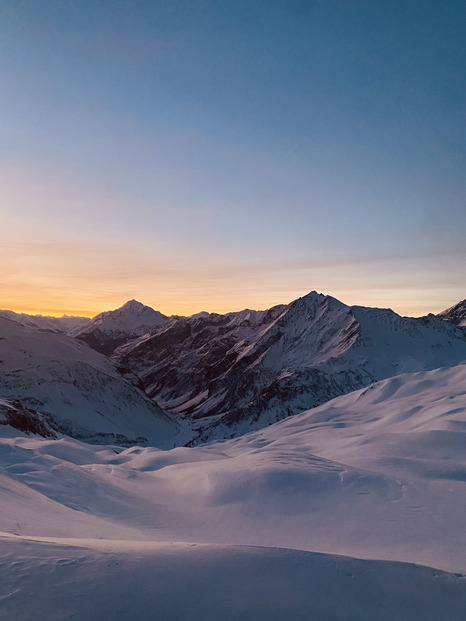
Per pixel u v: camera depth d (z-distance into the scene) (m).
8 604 6.16
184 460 60.69
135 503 27.69
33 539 9.02
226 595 7.08
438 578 8.17
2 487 18.50
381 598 7.47
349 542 20.62
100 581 7.00
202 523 24.91
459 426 67.31
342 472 31.58
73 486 26.86
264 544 20.98
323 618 6.79
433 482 29.91
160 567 7.72
